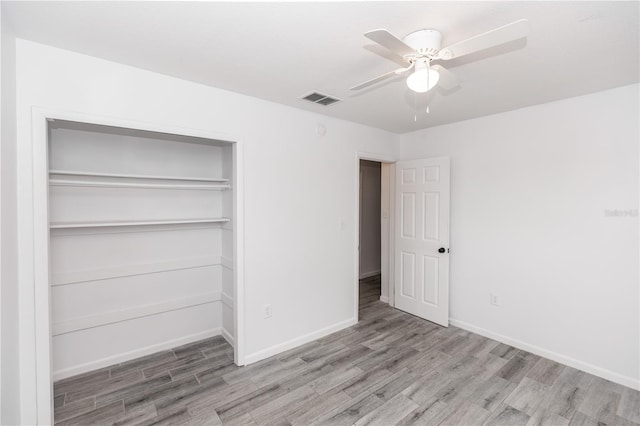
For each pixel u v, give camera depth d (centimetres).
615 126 250
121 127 218
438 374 263
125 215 281
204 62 211
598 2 142
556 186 283
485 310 336
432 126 378
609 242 255
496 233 325
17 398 180
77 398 230
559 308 283
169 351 303
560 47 185
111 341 277
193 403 226
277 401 228
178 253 312
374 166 607
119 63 213
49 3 147
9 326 168
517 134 307
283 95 272
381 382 252
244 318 278
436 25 163
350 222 362
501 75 225
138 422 206
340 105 297
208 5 148
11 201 172
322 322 338
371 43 183
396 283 420
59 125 219
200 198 323
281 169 298
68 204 255
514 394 237
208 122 253
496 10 149
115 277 277
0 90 156
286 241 305
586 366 267
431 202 372
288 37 177
